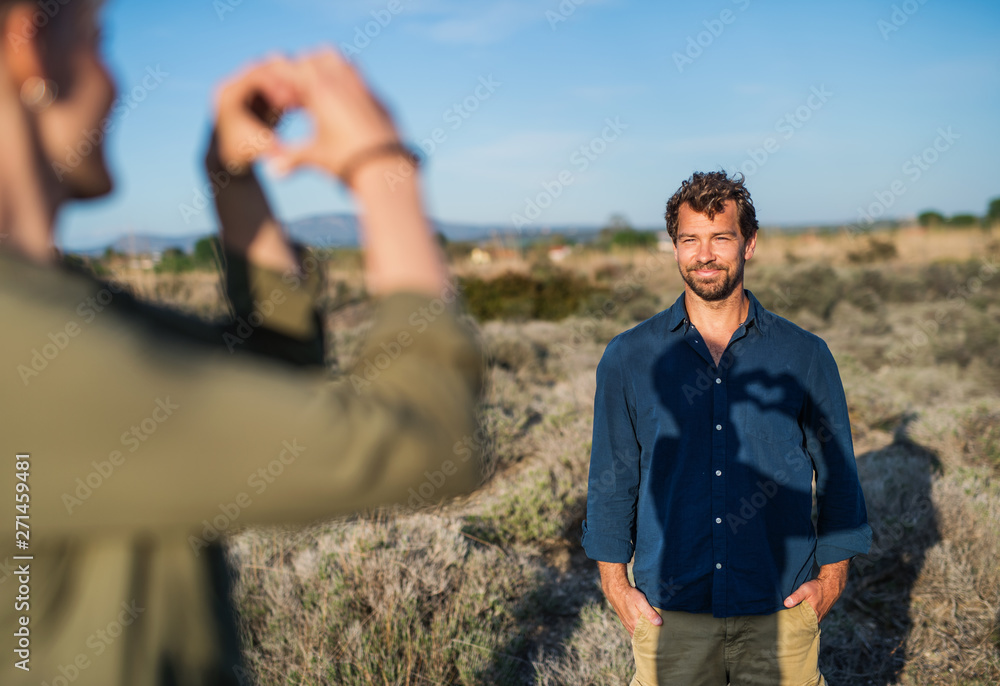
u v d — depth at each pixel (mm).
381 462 384
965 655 3221
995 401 7023
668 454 2170
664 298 14844
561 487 4906
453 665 3182
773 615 2109
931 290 15305
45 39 403
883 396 6930
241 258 635
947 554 3773
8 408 341
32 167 398
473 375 450
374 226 425
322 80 432
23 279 378
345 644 3047
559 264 22000
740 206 2168
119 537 398
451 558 3705
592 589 4062
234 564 3334
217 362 395
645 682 2186
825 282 14531
